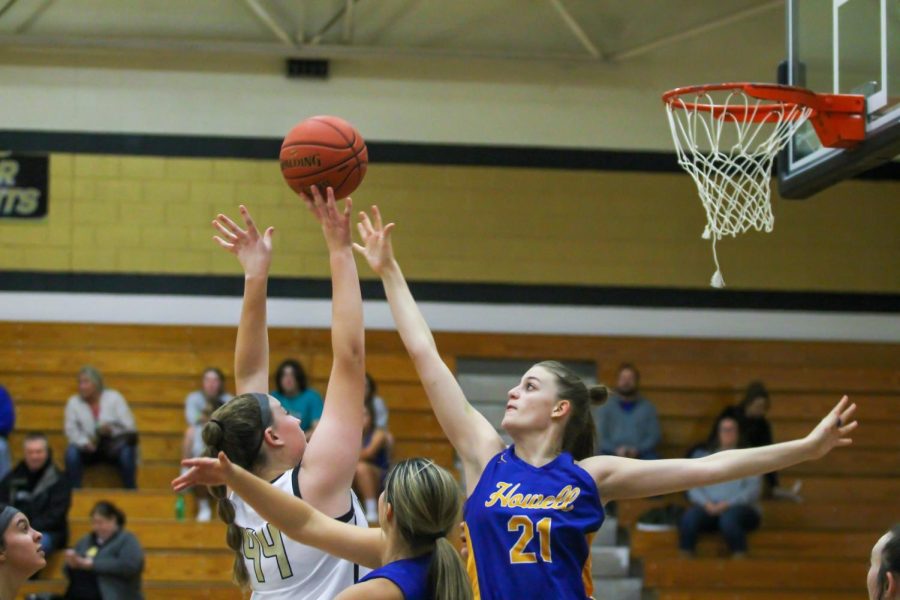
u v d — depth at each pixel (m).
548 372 3.61
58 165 12.41
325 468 3.46
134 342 12.14
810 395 12.48
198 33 12.37
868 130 6.32
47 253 12.33
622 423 11.30
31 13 12.18
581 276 12.74
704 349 12.57
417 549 3.00
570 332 12.66
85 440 10.97
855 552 10.94
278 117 12.63
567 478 3.38
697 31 12.28
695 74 12.80
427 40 12.59
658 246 12.83
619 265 12.79
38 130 12.42
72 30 12.26
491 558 3.35
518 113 12.87
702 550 10.85
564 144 12.87
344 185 4.21
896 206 13.09
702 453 11.30
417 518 2.96
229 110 12.59
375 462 10.41
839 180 6.75
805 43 7.23
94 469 11.29
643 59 12.84
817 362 12.64
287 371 11.10
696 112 6.54
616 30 12.55
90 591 9.09
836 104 6.38
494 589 3.31
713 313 12.80
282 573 3.47
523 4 12.40
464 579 2.98
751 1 12.07
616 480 3.42
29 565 3.78
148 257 12.40
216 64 12.62
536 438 3.56
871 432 12.36
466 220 12.73
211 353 12.15
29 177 12.37
